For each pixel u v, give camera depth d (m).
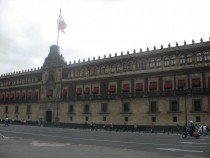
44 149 24.20
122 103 76.69
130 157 19.45
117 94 78.56
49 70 99.75
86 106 85.69
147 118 71.00
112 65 81.50
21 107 108.38
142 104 72.69
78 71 90.56
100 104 81.81
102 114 80.56
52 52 100.62
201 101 62.91
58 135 44.75
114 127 76.31
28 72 108.31
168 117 67.44
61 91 94.44
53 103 95.88
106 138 38.84
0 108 118.62
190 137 41.53
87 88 86.81
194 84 64.50
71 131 59.09
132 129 69.44
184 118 64.75
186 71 66.44
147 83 72.88
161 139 37.19
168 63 69.94
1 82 121.50
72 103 89.75
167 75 69.50
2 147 25.55
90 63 86.81
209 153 21.94
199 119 62.59
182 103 65.75
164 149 24.80
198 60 65.19
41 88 101.75
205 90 62.66
